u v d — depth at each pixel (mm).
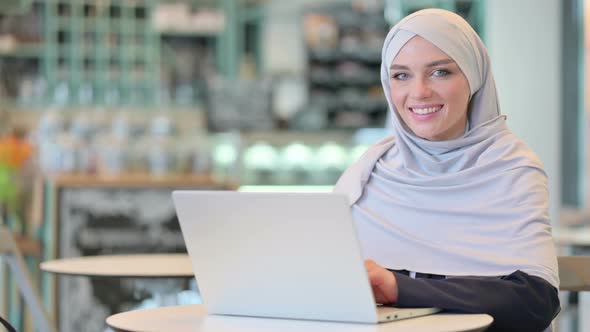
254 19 8883
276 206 1769
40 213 5188
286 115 8930
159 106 8680
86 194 5082
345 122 8852
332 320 1798
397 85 2232
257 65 8898
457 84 2184
